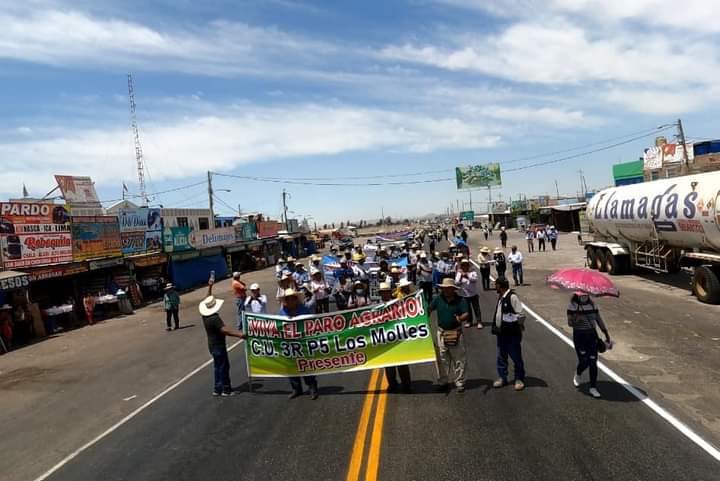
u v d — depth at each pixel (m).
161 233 31.23
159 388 10.23
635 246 21.48
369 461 5.91
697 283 15.20
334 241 75.00
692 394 7.52
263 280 35.03
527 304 16.64
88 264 22.33
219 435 7.16
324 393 8.68
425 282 15.59
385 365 8.43
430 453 6.01
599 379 8.44
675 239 17.52
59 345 17.02
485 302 17.47
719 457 5.52
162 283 29.27
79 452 7.16
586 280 7.52
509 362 9.78
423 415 7.24
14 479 6.54
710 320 12.55
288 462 6.09
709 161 32.94
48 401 10.28
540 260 31.84
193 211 46.22
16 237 19.17
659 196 18.08
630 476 5.21
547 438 6.21
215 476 5.89
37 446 7.69
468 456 5.87
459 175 73.81
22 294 18.75
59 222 21.44
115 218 25.61
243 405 8.42
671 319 12.91
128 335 17.75
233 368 11.17
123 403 9.45
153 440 7.26
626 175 47.53
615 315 13.80
